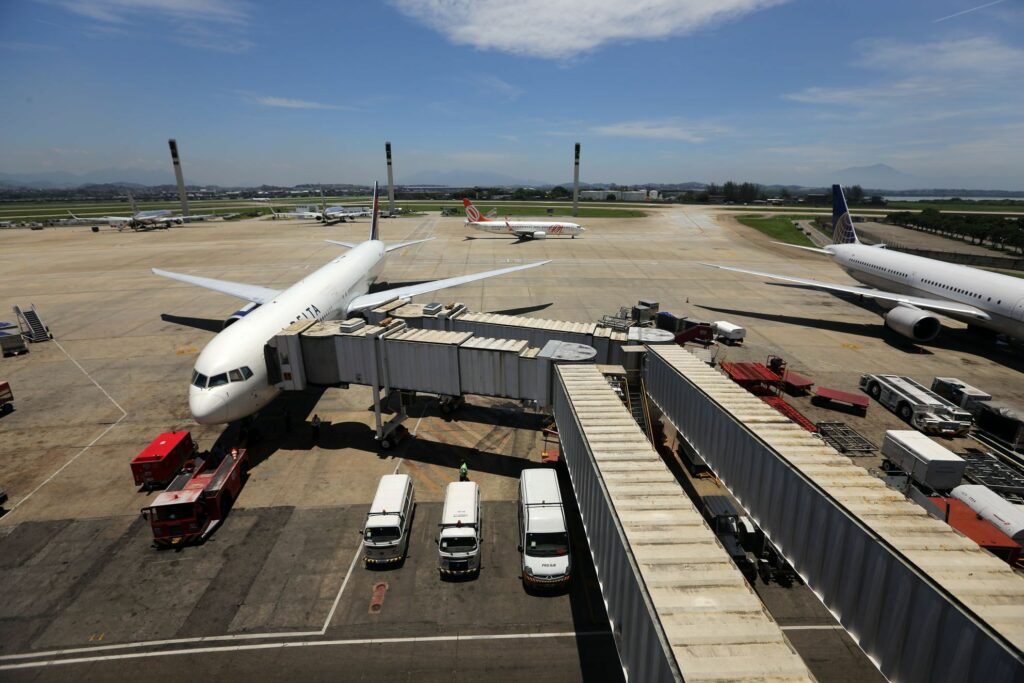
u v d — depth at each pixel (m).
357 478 25.89
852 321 53.72
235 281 70.56
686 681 8.92
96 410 33.28
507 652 16.48
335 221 165.88
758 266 83.81
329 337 27.67
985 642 9.73
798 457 16.31
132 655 16.31
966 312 42.66
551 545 19.14
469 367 25.83
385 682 15.48
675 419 24.59
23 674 15.69
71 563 20.17
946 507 21.20
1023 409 33.12
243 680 15.54
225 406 25.53
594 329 30.00
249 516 22.98
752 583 19.44
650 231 137.50
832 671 15.95
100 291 65.88
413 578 19.50
